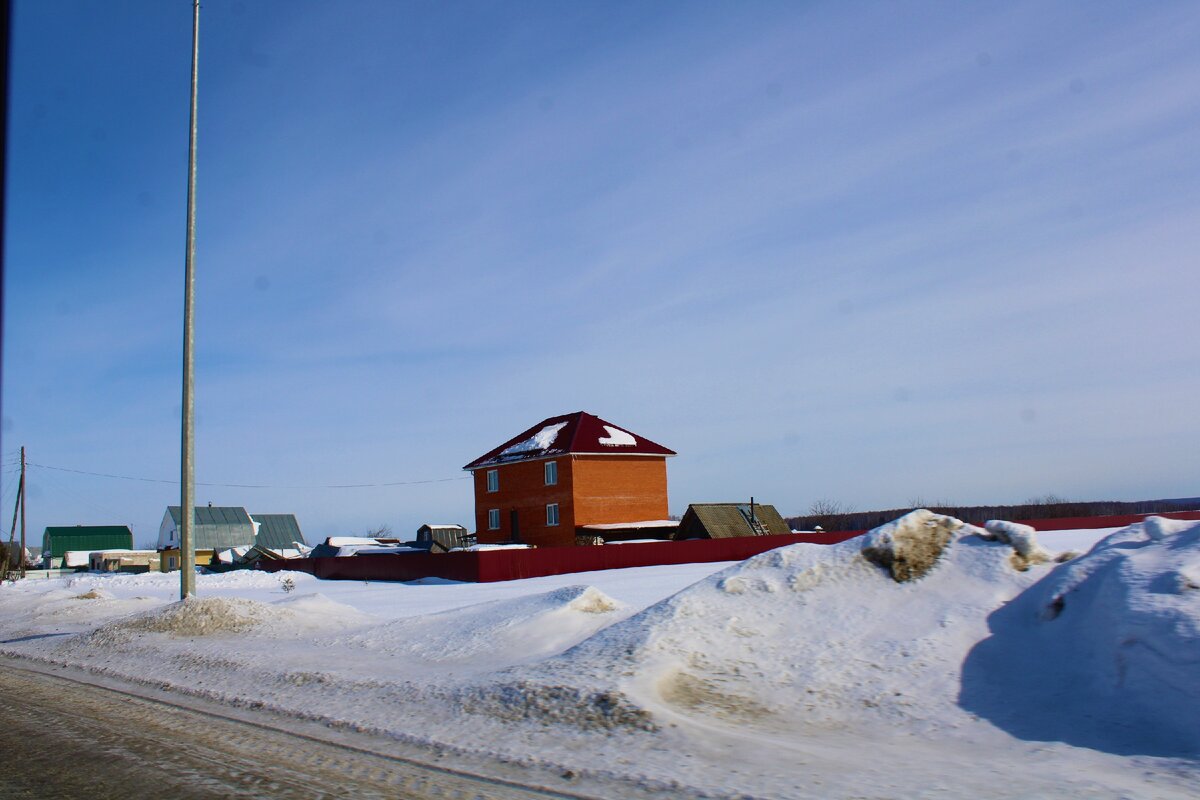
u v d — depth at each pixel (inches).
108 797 246.4
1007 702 288.7
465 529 2422.5
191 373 663.8
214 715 358.9
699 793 228.5
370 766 270.2
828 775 235.8
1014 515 2955.2
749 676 330.6
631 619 387.5
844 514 3161.9
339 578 1643.7
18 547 2428.6
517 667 369.7
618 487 2023.9
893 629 348.5
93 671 498.9
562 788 240.5
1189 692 251.8
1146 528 344.2
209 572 2251.5
